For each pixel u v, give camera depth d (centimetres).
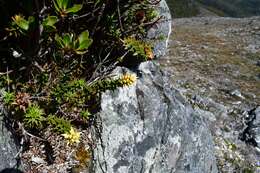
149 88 96
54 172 81
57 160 83
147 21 94
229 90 195
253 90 204
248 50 295
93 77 88
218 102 179
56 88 77
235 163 137
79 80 79
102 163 85
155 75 103
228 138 150
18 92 75
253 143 149
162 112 95
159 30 118
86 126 89
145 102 93
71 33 80
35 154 81
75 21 85
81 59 83
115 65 96
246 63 257
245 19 461
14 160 74
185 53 252
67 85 78
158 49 121
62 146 84
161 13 121
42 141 82
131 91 91
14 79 79
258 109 169
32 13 77
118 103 89
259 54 287
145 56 85
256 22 423
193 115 108
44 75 79
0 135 72
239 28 387
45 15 77
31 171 79
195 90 188
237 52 284
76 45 70
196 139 103
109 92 89
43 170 80
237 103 181
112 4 87
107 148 86
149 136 90
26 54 78
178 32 348
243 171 135
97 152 86
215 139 147
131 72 94
